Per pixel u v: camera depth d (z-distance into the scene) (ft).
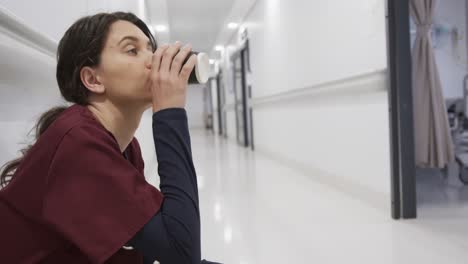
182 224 1.50
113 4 7.61
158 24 24.86
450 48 12.94
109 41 1.69
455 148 9.50
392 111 6.96
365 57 7.88
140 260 1.68
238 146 24.70
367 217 7.11
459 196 8.54
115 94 1.73
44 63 3.51
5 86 2.63
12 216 1.54
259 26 18.22
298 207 8.05
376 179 7.70
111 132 1.78
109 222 1.39
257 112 19.84
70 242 1.51
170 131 1.66
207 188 10.64
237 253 5.62
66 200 1.38
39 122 1.82
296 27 12.44
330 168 10.12
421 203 8.03
